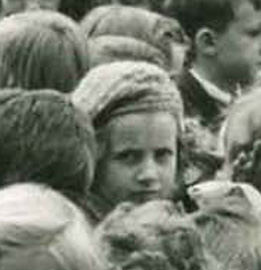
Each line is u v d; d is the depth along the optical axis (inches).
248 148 347.9
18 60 351.6
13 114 297.4
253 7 485.7
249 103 352.2
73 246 206.2
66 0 506.9
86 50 360.8
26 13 361.7
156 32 430.3
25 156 295.1
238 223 291.6
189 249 262.4
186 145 342.6
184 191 321.1
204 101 448.5
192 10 490.3
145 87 325.1
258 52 486.3
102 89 325.1
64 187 296.8
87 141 301.1
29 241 205.2
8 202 213.0
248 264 287.9
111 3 513.0
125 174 323.6
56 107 299.0
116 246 260.1
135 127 323.6
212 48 484.7
